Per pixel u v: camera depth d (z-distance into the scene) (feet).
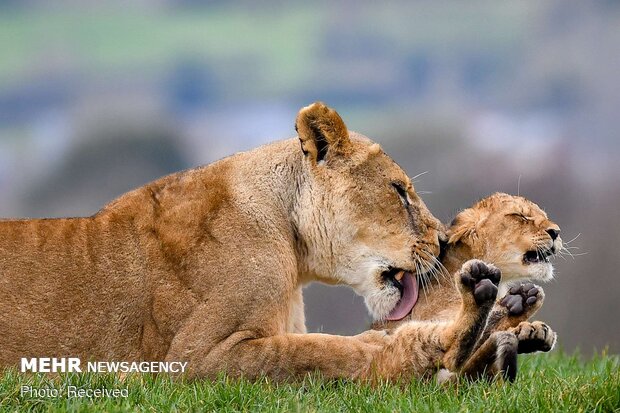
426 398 35.19
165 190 40.65
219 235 39.50
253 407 35.01
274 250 39.93
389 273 41.75
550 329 37.86
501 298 39.73
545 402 34.58
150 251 39.55
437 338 36.37
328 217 41.29
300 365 37.99
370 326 42.83
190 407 34.37
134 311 39.24
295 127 41.42
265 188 40.73
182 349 38.58
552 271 44.16
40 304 39.09
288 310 40.42
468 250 43.21
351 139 42.14
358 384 37.09
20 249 39.55
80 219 40.34
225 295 38.86
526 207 44.04
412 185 42.45
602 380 37.04
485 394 35.17
